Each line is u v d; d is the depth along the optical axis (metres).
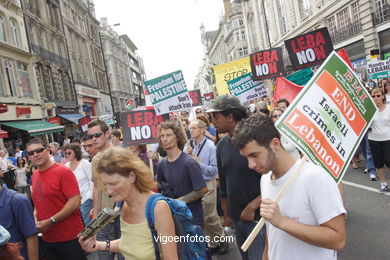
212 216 4.46
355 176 7.11
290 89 7.27
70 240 3.57
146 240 2.12
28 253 2.94
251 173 2.81
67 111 30.38
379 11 20.72
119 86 59.47
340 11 24.58
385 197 5.52
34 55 24.22
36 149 3.50
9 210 2.86
